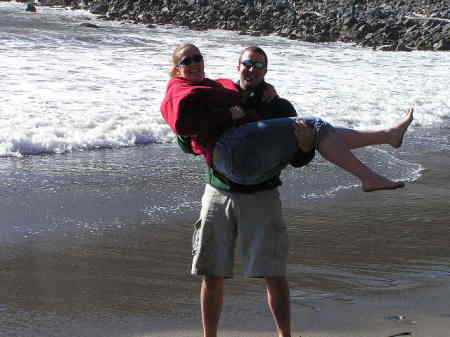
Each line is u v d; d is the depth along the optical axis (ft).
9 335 15.85
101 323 16.62
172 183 30.81
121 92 51.55
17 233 23.22
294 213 26.84
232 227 15.02
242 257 15.06
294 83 61.31
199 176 32.30
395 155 38.22
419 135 44.50
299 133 14.03
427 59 93.20
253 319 17.03
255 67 14.97
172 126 14.64
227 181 14.82
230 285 19.22
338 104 52.47
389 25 119.75
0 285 18.79
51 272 19.89
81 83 54.34
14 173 30.96
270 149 14.12
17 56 67.10
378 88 61.67
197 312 17.44
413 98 57.11
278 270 14.94
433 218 26.71
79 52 74.13
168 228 24.53
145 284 19.24
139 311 17.39
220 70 67.15
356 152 37.68
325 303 18.12
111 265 20.66
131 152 36.52
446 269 21.06
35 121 39.88
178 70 15.29
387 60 88.84
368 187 13.74
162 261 21.17
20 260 20.76
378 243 23.45
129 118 42.75
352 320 17.02
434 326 16.71
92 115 42.83
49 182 29.84
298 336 16.05
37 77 55.77
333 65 78.48
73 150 36.11
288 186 30.76
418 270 20.92
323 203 28.40
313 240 23.59
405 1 166.61
